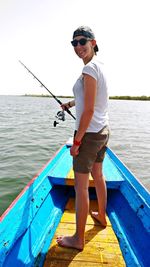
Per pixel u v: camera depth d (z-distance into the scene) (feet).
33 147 34.99
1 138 42.14
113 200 11.09
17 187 20.20
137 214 8.98
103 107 7.36
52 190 11.43
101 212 8.98
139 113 127.85
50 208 10.12
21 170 24.38
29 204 8.93
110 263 7.32
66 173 11.94
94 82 6.65
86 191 7.54
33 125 62.64
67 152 16.79
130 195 10.00
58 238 8.23
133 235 8.55
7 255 6.78
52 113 108.27
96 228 9.00
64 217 9.84
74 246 7.83
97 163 8.38
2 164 26.32
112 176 11.69
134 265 7.21
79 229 7.70
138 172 26.86
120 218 9.65
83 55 7.30
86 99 6.70
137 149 37.83
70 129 56.80
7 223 7.41
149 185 23.30
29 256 7.35
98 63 7.04
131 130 59.57
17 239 7.50
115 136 49.85
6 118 80.48
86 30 7.09
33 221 8.71
